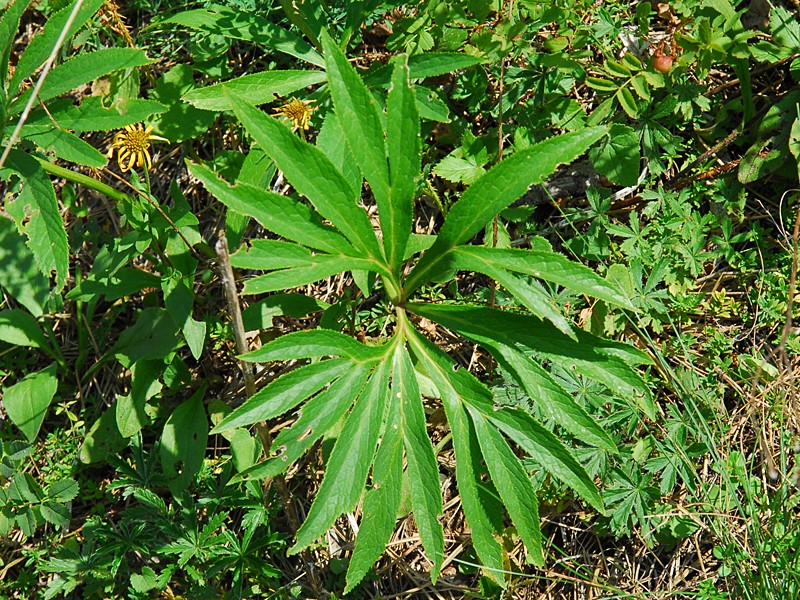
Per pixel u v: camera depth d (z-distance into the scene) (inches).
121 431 32.1
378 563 32.3
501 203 26.4
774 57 31.4
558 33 32.1
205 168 25.5
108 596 32.6
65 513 32.5
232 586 31.7
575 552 31.7
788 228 32.6
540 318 27.4
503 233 32.3
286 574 32.5
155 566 33.0
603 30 32.0
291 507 31.3
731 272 33.0
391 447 27.4
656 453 30.8
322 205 26.5
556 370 30.6
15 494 32.6
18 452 33.0
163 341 32.4
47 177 27.9
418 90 29.9
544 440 27.3
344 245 27.1
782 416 31.0
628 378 27.2
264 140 25.8
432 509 27.4
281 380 26.3
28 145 28.8
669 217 32.1
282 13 33.2
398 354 28.0
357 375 27.1
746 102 32.7
